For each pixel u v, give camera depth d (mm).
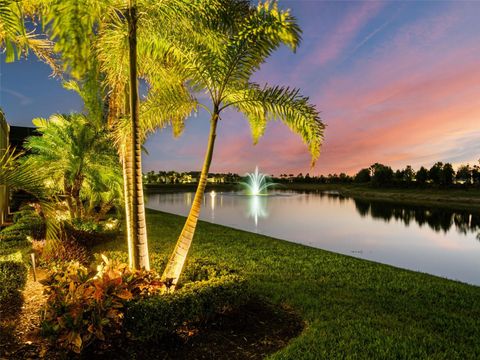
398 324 5301
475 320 5676
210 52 5785
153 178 103312
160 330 4480
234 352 4367
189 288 5086
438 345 4609
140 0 5207
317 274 8367
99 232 12484
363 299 6547
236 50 5652
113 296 4418
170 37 5750
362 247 15203
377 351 4332
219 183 130625
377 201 50938
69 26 3424
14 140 25219
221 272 6113
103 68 6027
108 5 4402
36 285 6699
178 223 18281
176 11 5234
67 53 3443
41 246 8773
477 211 35250
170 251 10570
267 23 5320
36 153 13250
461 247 15531
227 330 4910
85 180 14109
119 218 16109
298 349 4324
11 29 4027
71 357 4059
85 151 12898
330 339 4641
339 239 17047
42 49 5176
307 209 34594
